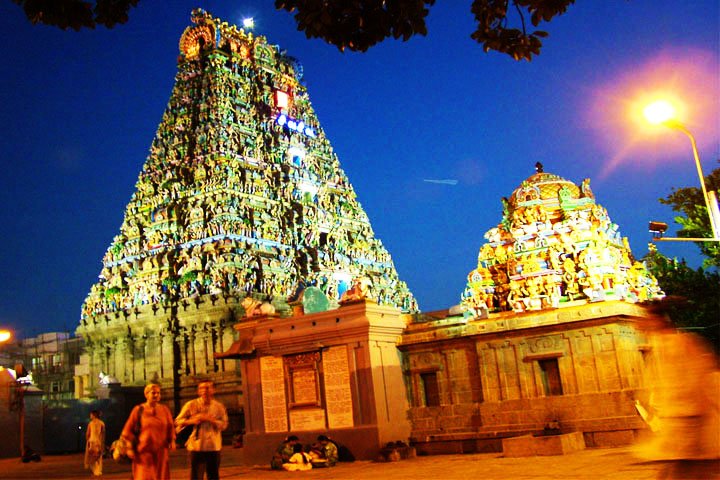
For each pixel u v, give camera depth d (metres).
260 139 93.69
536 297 32.53
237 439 60.62
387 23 14.33
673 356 10.81
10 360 100.50
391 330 33.16
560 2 13.88
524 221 37.41
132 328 84.88
